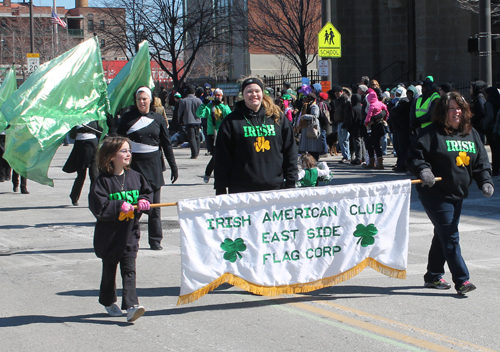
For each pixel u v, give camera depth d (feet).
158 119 25.14
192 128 60.44
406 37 98.02
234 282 17.25
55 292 19.66
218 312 17.51
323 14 59.67
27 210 35.09
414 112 40.34
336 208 18.10
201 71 193.26
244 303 18.33
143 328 16.28
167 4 111.86
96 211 15.79
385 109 48.91
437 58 87.56
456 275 18.53
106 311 17.71
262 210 17.43
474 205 34.12
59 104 29.73
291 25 101.96
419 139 18.43
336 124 59.21
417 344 14.84
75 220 32.04
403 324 16.26
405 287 19.75
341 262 18.26
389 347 14.66
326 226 18.06
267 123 18.88
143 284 20.44
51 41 182.70
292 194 17.61
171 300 18.71
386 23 98.94
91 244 26.50
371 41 99.91
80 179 35.53
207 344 15.03
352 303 18.16
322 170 25.85
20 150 29.63
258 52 179.22
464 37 86.33
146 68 31.63
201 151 69.41
